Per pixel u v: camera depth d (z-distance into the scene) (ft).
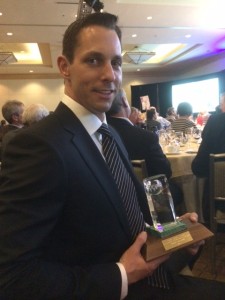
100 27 2.43
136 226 2.61
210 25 20.06
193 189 7.79
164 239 2.44
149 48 29.35
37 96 36.11
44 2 14.60
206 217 6.85
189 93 34.53
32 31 19.07
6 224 1.89
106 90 2.49
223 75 29.71
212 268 6.22
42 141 2.07
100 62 2.44
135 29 20.11
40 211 1.95
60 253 2.23
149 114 19.01
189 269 3.36
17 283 1.80
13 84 35.68
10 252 1.83
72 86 2.58
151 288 2.74
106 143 2.71
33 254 1.90
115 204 2.36
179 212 7.95
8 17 16.46
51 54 25.11
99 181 2.31
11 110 11.23
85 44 2.40
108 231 2.32
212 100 31.60
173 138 10.69
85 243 2.26
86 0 7.10
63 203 2.12
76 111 2.57
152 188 2.79
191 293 2.83
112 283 2.06
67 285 1.96
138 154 5.78
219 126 6.47
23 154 2.05
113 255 2.36
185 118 12.91
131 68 35.58
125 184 2.67
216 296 2.81
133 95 38.17
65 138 2.26
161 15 17.54
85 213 2.21
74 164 2.18
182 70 38.06
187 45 26.58
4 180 2.07
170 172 6.26
